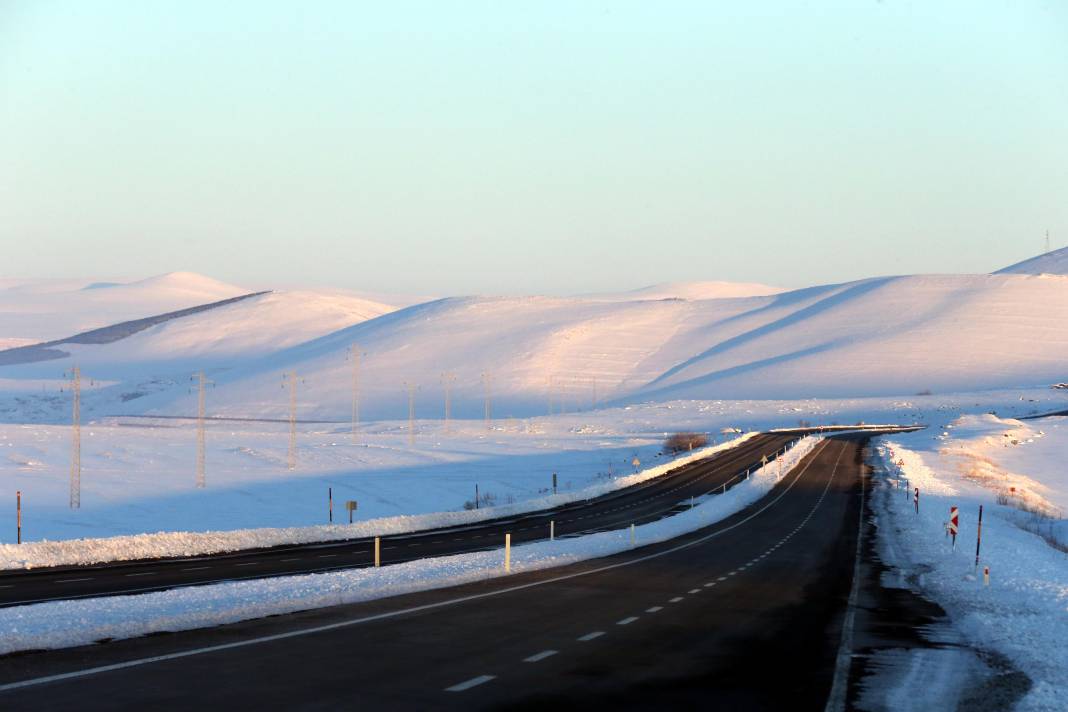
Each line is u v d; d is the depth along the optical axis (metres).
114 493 198.62
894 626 59.72
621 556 105.94
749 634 55.16
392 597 69.31
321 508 186.38
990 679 44.34
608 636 53.22
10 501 183.25
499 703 36.16
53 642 47.16
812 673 44.28
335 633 52.06
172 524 160.25
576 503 189.62
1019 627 59.69
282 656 44.69
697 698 38.28
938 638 55.59
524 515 168.25
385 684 38.97
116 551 103.00
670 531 135.00
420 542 124.75
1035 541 124.81
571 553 104.06
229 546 114.06
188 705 34.31
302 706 34.69
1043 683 43.59
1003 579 84.75
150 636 50.03
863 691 40.75
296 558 103.94
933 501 178.00
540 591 74.06
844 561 101.31
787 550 113.06
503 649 48.22
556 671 42.81
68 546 100.50
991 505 175.75
